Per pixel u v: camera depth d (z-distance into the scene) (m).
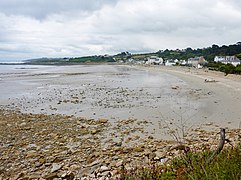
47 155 8.96
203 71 64.12
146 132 11.86
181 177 4.37
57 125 13.50
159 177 4.76
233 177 3.59
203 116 14.96
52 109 18.41
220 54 126.56
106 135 11.52
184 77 49.25
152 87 32.31
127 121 14.08
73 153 9.10
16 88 32.47
